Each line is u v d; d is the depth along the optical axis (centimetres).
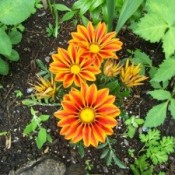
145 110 45
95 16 47
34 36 48
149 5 38
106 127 35
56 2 51
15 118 44
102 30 38
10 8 39
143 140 42
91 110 35
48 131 43
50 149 42
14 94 45
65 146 43
